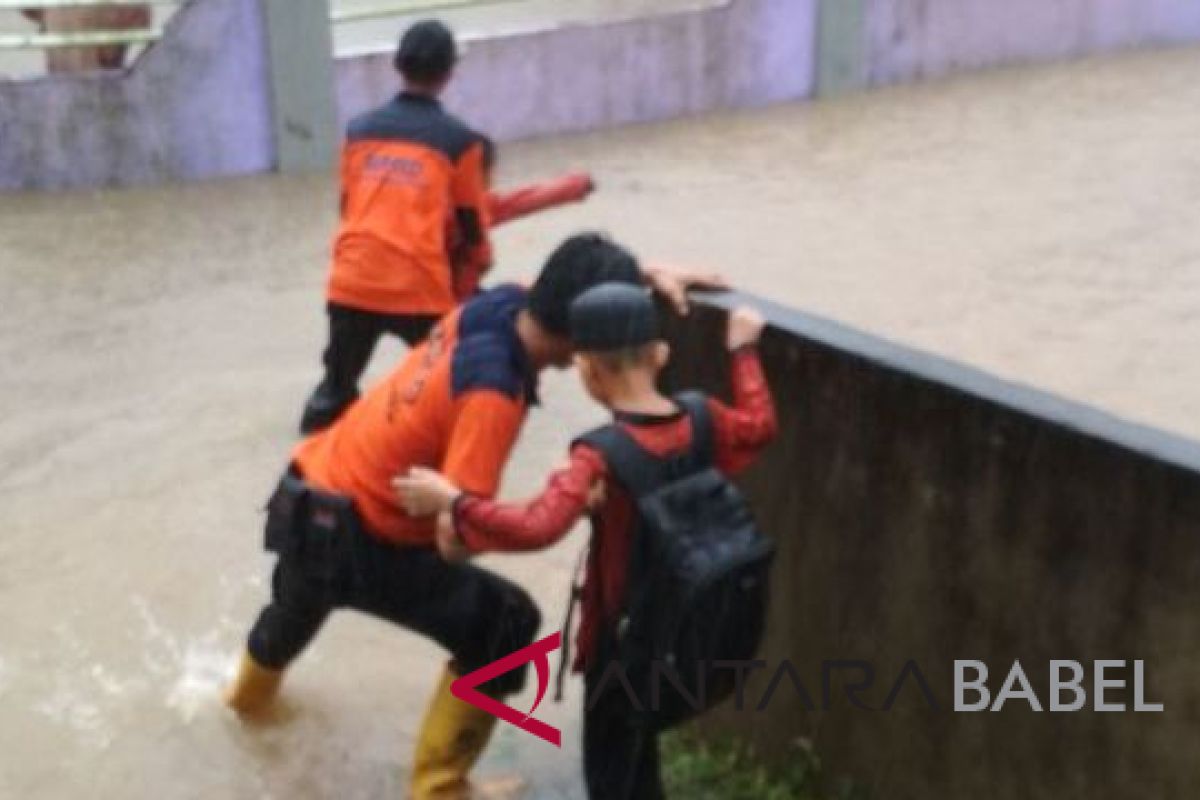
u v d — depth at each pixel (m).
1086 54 19.77
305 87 15.37
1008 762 4.92
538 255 12.66
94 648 7.14
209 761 6.29
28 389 10.16
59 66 15.58
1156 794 4.48
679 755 6.09
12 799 6.06
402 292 8.38
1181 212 13.45
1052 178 14.60
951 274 12.03
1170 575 4.29
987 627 4.88
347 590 5.48
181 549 8.04
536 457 9.05
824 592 5.46
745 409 4.88
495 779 5.95
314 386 10.16
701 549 4.46
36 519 8.36
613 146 16.31
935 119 17.03
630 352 4.55
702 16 17.27
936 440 4.89
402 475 5.20
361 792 6.10
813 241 12.94
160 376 10.38
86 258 12.91
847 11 17.98
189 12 14.74
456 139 8.28
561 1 22.12
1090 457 4.42
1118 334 10.66
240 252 13.08
